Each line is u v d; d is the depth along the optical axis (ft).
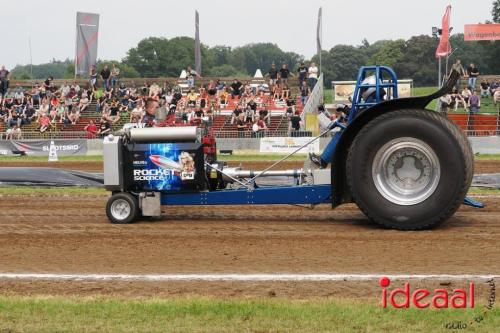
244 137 96.63
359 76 31.37
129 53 247.91
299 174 33.19
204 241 29.12
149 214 33.22
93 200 43.27
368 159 30.12
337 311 19.17
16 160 85.66
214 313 19.13
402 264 24.67
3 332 18.10
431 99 29.96
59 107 113.60
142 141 33.24
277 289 21.77
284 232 30.94
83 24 128.77
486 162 71.56
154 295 21.35
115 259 26.20
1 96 120.98
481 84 114.73
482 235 29.37
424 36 198.90
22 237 30.45
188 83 123.54
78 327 18.35
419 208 29.81
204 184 32.81
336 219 34.53
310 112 96.73
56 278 23.50
